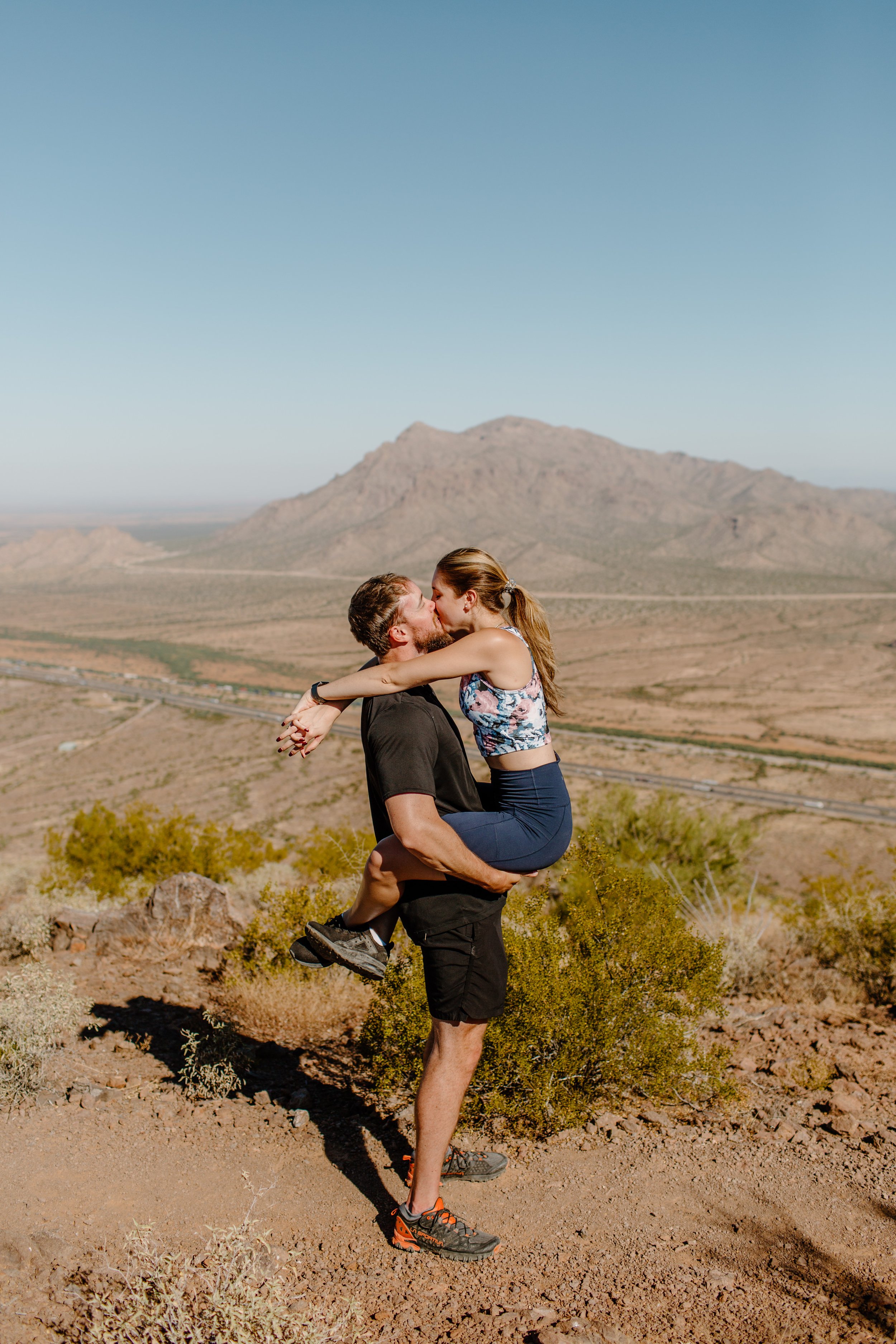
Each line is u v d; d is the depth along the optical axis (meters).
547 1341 2.01
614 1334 2.10
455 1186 2.97
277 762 106.88
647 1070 3.51
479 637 2.38
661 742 133.12
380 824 2.75
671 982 3.56
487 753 2.51
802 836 68.62
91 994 4.91
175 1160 2.98
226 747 119.19
